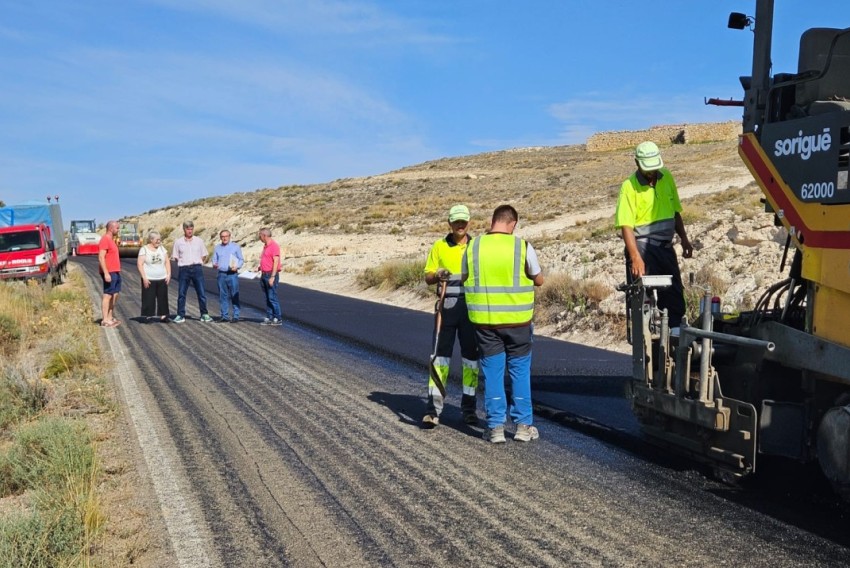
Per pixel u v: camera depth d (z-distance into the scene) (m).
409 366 10.80
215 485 5.87
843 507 5.23
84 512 5.09
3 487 6.20
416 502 5.46
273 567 4.49
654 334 6.39
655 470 6.08
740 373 5.66
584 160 81.50
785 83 5.24
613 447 6.76
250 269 40.12
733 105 5.88
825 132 4.87
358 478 5.99
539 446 6.82
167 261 16.44
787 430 5.26
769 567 4.35
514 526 5.00
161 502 5.54
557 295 15.27
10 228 26.91
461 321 7.56
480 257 6.86
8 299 16.42
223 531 5.01
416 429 7.45
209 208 75.31
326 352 12.04
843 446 4.74
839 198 4.75
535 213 44.72
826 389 5.11
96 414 8.15
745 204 25.89
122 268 39.12
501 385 6.95
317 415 7.99
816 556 4.48
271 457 6.55
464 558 4.54
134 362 11.23
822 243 4.90
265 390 9.23
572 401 8.40
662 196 6.75
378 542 4.80
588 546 4.67
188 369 10.63
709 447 5.69
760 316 5.77
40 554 4.53
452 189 66.88
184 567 4.51
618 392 8.86
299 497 5.59
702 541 4.71
